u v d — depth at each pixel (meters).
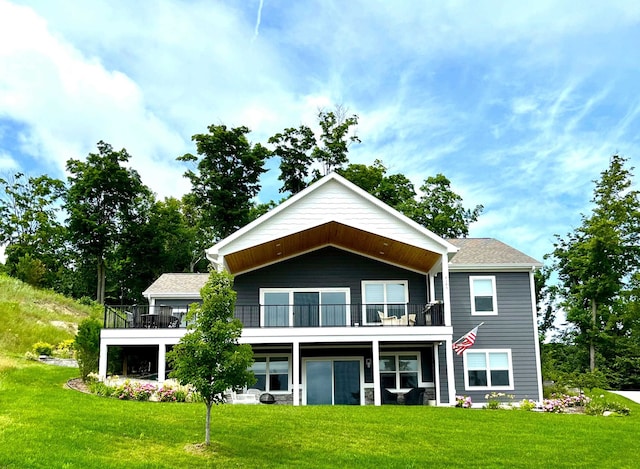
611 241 38.88
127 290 55.44
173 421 14.33
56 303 38.47
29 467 10.06
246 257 21.98
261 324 22.83
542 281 42.22
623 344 39.66
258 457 12.11
